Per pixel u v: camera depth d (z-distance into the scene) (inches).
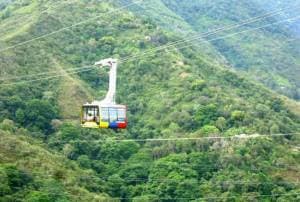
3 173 4680.1
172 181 5649.6
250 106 7258.9
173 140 6392.7
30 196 4613.7
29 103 6550.2
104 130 6732.3
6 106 6505.9
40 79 7347.4
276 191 5487.2
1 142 5319.9
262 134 6550.2
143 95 7800.2
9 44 7716.5
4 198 4480.8
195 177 5762.8
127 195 5669.3
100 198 5083.7
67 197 4872.0
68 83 7426.2
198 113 6934.1
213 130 6496.1
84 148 6245.1
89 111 3533.5
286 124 7273.6
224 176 5669.3
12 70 7219.5
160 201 5511.8
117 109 3540.8
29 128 6373.0
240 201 5334.6
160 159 6067.9
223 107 7106.3
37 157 5324.8
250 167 5821.9
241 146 6053.2
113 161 6176.2
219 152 6033.5
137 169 5984.3
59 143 6250.0
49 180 4943.4
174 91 7652.6
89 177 5580.7
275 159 5979.3
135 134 6968.5
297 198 5423.2
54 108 6786.4
